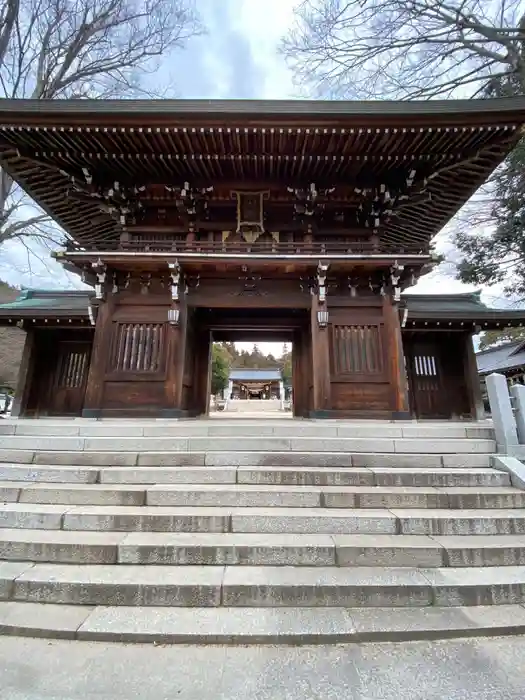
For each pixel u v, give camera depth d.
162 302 8.03
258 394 52.12
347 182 8.38
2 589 3.06
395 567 3.35
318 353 7.81
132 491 4.20
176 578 3.09
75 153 7.64
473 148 7.54
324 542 3.50
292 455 5.07
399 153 7.63
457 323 10.61
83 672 2.32
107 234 10.95
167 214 9.02
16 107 6.59
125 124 6.80
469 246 15.60
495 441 5.45
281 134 7.00
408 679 2.29
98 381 7.62
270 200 8.80
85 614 2.84
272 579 3.08
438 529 3.78
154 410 7.54
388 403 7.73
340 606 2.97
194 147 7.41
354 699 2.13
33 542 3.46
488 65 12.78
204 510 3.98
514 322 10.50
